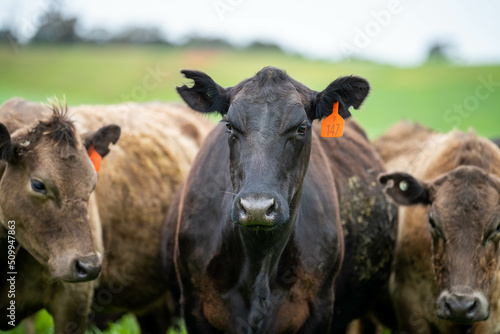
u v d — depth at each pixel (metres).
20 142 5.38
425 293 6.79
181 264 5.95
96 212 6.57
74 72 42.59
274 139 4.86
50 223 5.33
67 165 5.34
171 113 8.88
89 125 7.35
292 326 5.67
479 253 5.94
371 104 34.69
